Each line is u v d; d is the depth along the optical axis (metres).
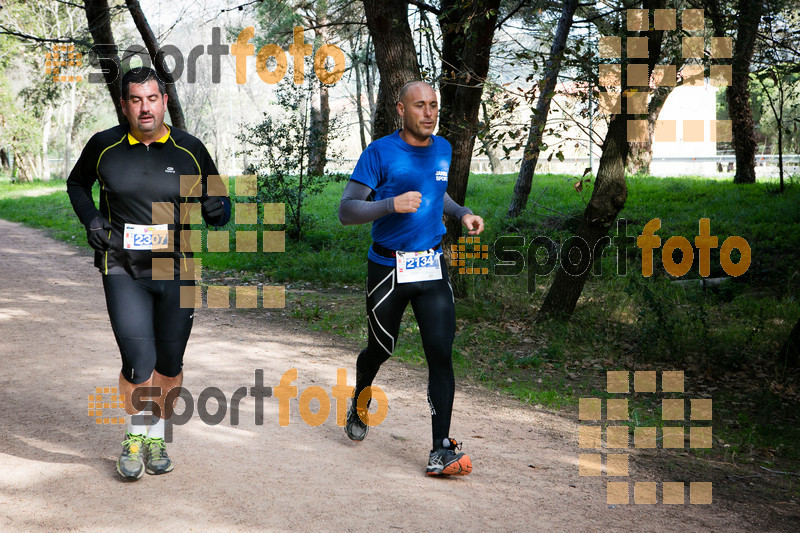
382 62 8.38
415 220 3.83
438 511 3.43
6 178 47.66
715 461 4.86
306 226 15.53
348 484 3.69
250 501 3.40
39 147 39.59
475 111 9.13
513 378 6.69
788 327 8.43
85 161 3.57
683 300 9.83
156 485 3.54
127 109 3.44
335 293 10.59
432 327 3.87
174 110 13.90
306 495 3.51
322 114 26.23
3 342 6.72
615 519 3.57
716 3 8.67
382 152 3.78
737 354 7.20
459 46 9.15
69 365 5.92
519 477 4.05
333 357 6.80
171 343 3.66
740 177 20.73
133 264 3.53
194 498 3.41
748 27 8.67
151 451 3.67
